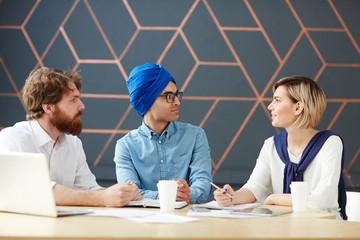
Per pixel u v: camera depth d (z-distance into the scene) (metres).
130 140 2.13
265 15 3.87
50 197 1.18
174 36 3.86
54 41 3.87
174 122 2.18
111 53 3.87
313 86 1.96
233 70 3.85
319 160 1.92
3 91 3.83
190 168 2.13
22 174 1.20
